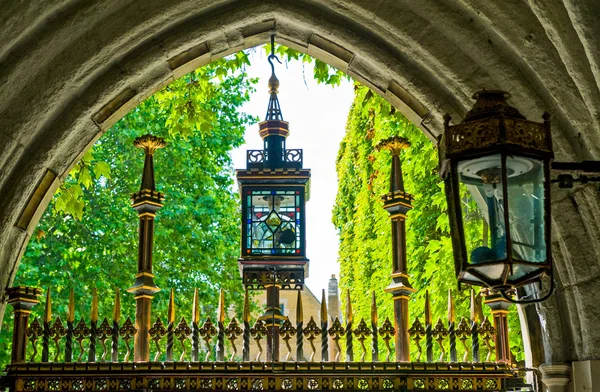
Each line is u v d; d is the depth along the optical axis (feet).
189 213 63.57
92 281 58.18
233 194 68.28
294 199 26.16
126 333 24.82
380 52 26.86
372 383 24.64
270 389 24.54
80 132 26.66
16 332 24.80
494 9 23.98
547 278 26.18
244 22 26.84
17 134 25.29
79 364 24.40
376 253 58.75
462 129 17.75
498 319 25.44
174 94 36.01
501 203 17.48
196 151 66.03
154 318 59.88
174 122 35.81
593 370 25.48
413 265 46.78
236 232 66.95
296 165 26.50
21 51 24.88
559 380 26.09
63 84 25.54
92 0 25.12
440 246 41.11
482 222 17.89
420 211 47.16
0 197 25.77
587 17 19.80
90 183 32.35
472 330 25.41
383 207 25.93
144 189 25.58
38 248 54.95
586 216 25.17
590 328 25.61
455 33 25.58
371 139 63.21
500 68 25.39
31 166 25.93
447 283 41.29
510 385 25.44
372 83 27.81
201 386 24.47
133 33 25.75
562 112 24.80
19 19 23.80
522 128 17.54
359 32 26.94
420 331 25.27
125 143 62.69
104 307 58.03
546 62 23.76
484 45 25.40
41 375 24.35
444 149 18.08
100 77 26.35
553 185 25.32
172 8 25.81
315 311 100.37
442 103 26.73
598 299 25.57
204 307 64.28
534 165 17.70
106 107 26.68
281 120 26.73
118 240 59.67
